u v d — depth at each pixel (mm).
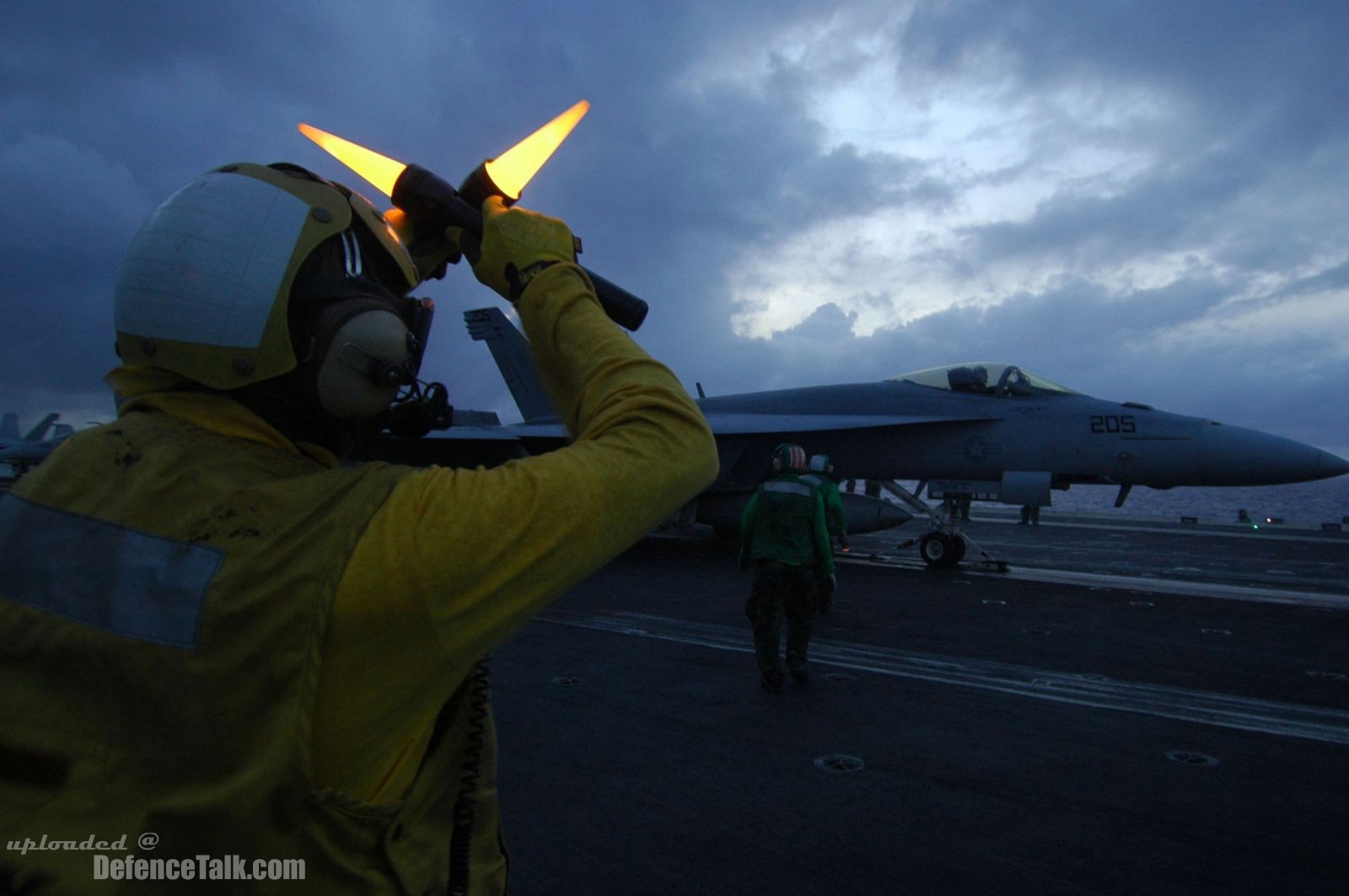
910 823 3840
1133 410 12508
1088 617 9156
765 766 4555
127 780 773
